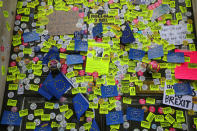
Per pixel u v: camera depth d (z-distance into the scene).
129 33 1.31
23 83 1.23
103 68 1.26
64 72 1.25
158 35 1.32
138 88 1.23
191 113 1.19
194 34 1.32
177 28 1.33
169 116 1.19
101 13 1.36
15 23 1.34
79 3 1.38
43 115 1.19
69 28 1.33
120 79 1.25
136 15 1.36
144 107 1.21
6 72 1.24
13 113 1.18
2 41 1.20
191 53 1.28
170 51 1.29
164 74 1.26
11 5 1.32
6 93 1.21
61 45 1.30
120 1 1.38
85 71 1.25
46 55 1.27
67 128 1.17
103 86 1.23
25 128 1.17
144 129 1.18
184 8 1.37
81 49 1.28
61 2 1.38
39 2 1.39
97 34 1.32
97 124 1.18
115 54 1.29
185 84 1.24
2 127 1.16
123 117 1.19
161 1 1.39
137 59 1.28
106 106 1.20
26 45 1.30
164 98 1.21
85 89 1.23
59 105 1.20
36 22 1.35
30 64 1.27
